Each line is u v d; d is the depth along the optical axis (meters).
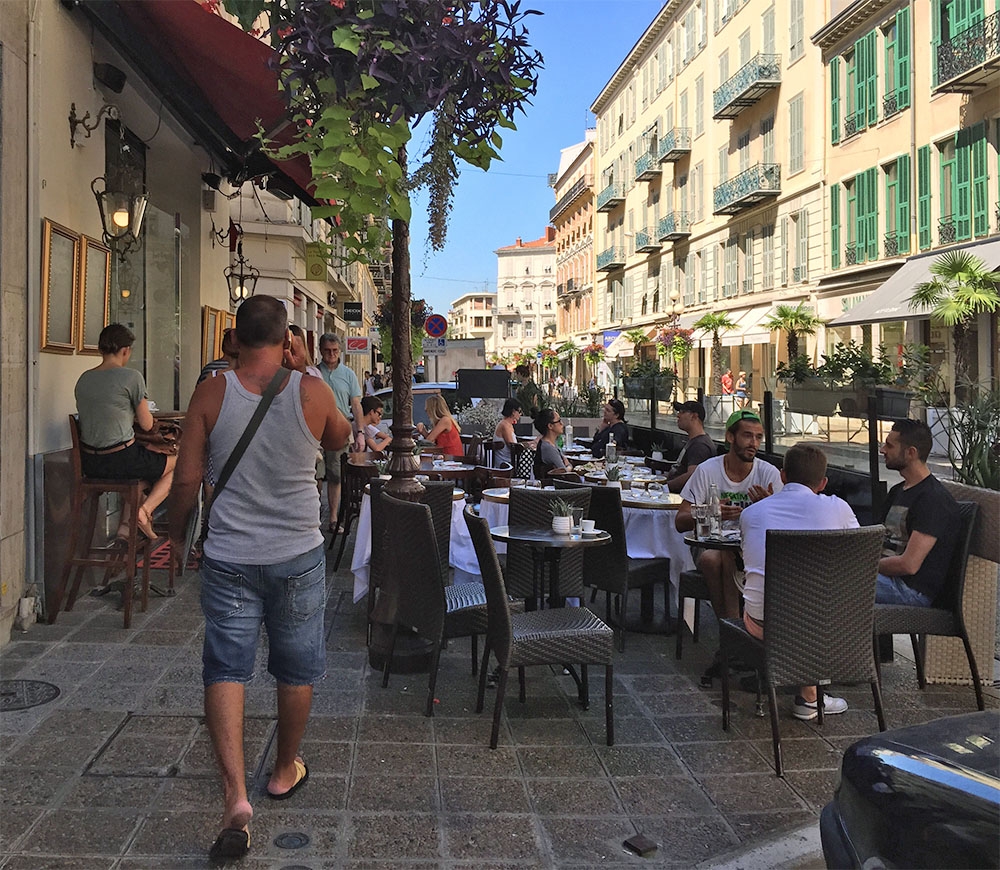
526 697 4.90
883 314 20.92
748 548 4.38
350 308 25.39
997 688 5.12
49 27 5.92
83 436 5.90
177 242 10.38
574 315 70.25
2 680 4.68
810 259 30.12
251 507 3.21
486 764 3.98
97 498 6.28
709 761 4.08
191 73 7.55
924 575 4.89
